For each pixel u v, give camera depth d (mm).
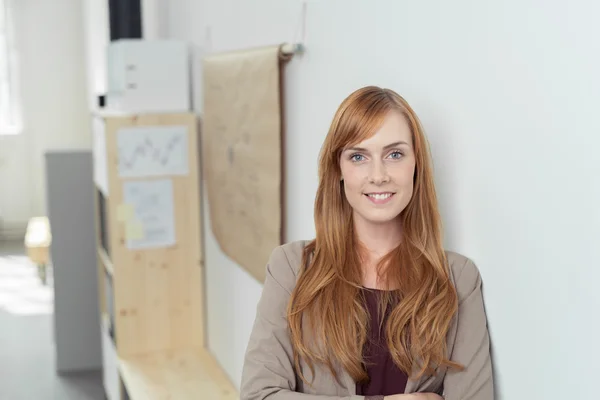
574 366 1387
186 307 3840
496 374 1638
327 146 1708
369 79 2020
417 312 1668
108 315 4098
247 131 2844
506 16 1475
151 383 3387
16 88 8352
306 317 1743
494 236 1578
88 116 8523
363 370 1705
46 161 4445
